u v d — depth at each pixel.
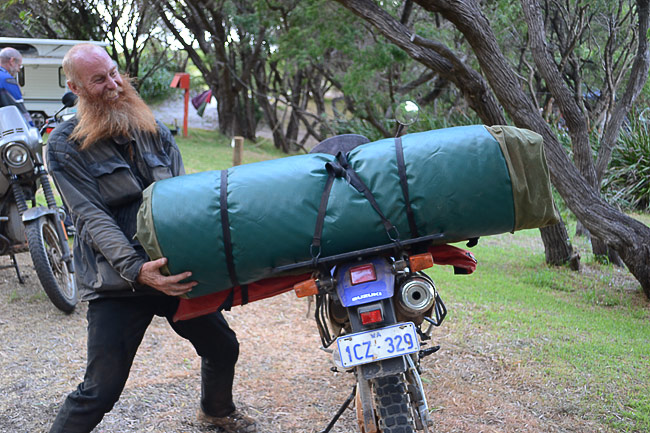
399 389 2.47
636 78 7.73
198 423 3.58
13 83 5.57
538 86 12.98
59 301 5.17
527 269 7.50
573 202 6.47
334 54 18.25
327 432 3.17
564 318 5.47
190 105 29.70
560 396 3.84
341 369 2.92
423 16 14.69
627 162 11.91
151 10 16.06
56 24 21.23
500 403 3.76
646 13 7.49
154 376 4.21
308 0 13.61
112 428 3.51
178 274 2.46
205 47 21.64
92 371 2.78
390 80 14.35
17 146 5.17
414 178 2.44
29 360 4.40
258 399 3.92
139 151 2.91
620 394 3.87
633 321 5.57
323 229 2.44
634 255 6.25
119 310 2.81
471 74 6.42
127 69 21.14
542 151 2.47
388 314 2.53
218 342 3.21
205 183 2.50
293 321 5.33
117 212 2.85
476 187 2.41
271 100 26.33
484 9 10.96
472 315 5.39
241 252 2.42
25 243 5.60
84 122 2.80
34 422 3.57
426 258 2.51
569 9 9.73
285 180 2.49
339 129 18.45
